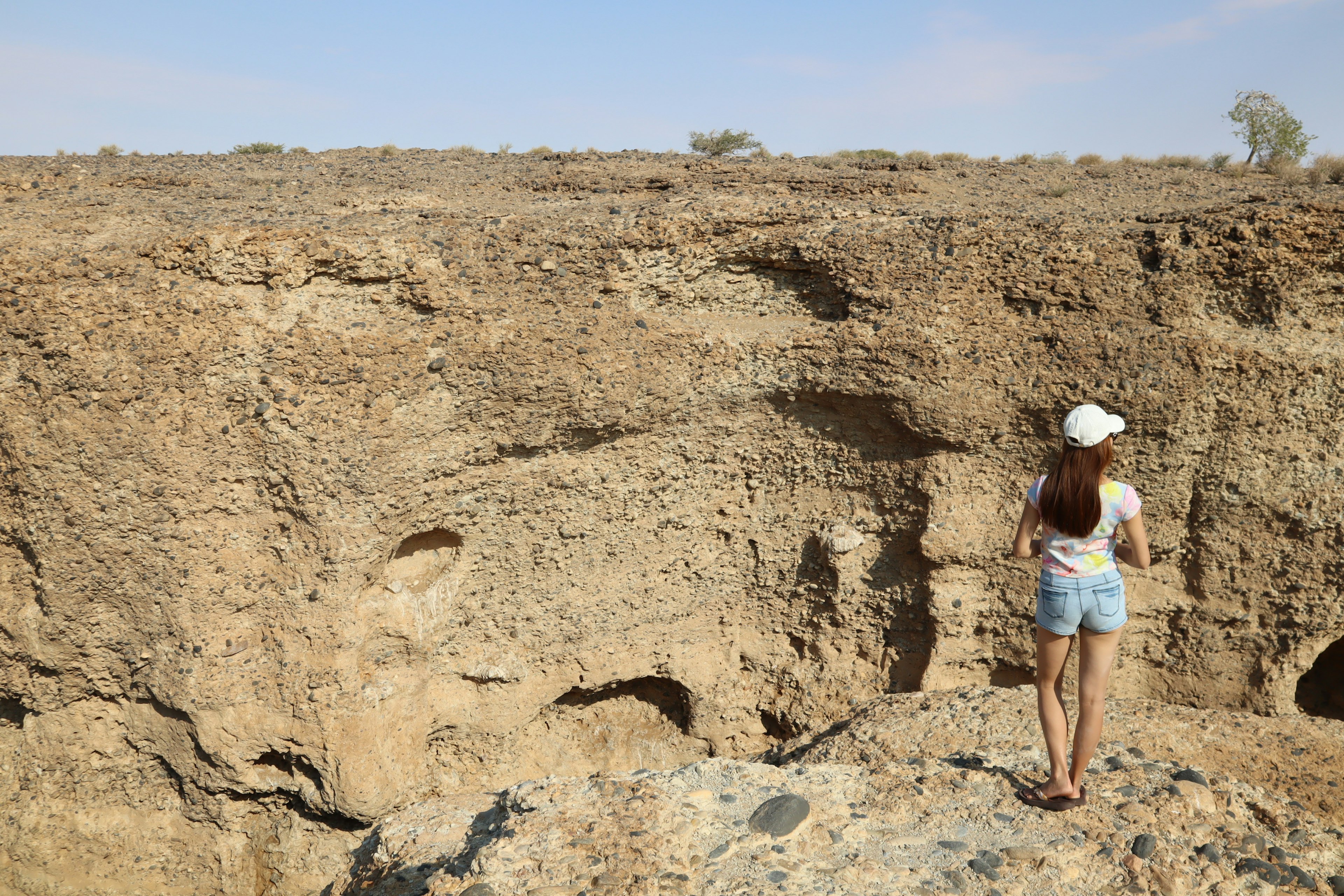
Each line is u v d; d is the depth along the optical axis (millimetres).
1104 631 4359
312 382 7262
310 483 7395
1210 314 7902
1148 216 8367
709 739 9953
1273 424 7906
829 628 9664
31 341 6656
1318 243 7535
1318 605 8211
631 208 9031
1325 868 4406
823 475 9281
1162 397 7777
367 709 8070
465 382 7680
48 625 7543
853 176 12312
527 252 7957
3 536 7297
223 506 7516
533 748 9617
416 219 8102
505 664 8984
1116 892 4109
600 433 8352
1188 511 8352
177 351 6977
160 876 8484
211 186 10523
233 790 8180
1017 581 8781
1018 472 8570
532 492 8492
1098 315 7930
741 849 4383
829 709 9602
